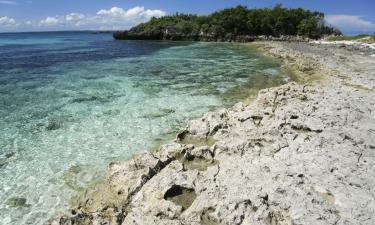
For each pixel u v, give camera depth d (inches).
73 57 1839.3
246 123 574.9
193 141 551.2
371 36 2851.9
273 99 727.7
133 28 4303.6
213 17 4047.7
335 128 536.4
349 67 1293.1
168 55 1967.3
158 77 1162.6
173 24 4069.9
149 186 387.2
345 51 2028.8
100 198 391.5
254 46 2721.5
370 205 334.6
